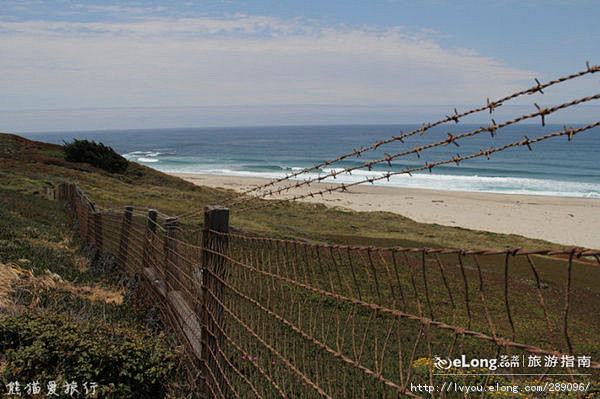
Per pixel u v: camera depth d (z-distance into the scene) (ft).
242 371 14.11
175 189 142.72
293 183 194.49
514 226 122.83
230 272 12.49
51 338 13.67
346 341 20.38
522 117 6.60
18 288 20.18
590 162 322.34
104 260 31.07
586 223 125.18
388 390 15.37
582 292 46.96
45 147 147.43
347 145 557.74
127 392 12.79
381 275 38.40
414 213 139.13
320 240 77.56
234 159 385.70
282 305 9.61
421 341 23.04
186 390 13.85
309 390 12.39
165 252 19.48
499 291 43.21
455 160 8.36
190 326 14.78
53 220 48.93
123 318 20.22
